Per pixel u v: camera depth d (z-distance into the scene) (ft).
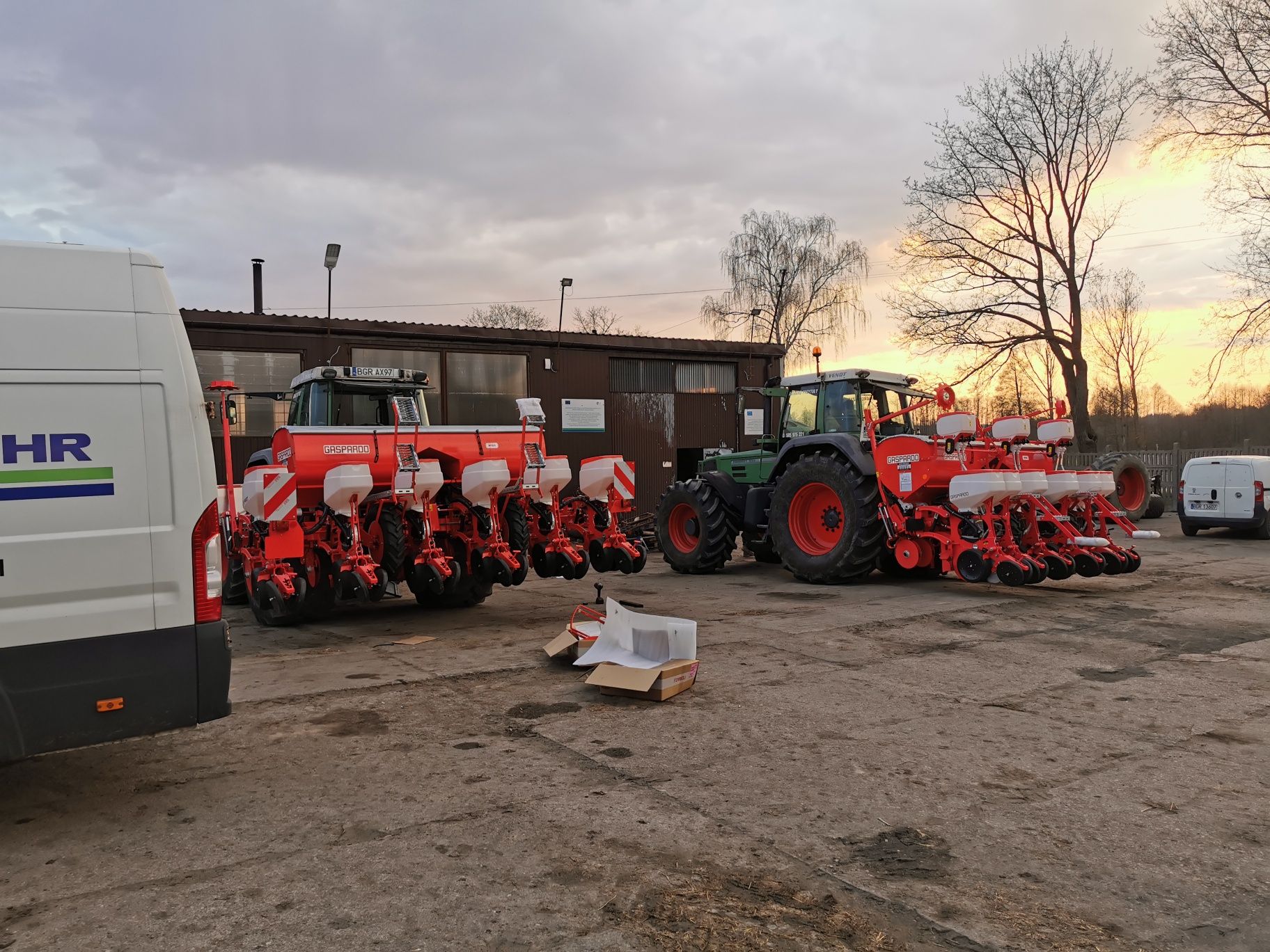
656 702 15.23
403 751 12.73
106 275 10.53
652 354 60.90
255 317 47.03
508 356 55.36
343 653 19.53
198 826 10.16
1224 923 7.89
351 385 28.96
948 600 26.00
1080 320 75.05
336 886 8.62
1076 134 72.43
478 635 21.58
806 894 8.45
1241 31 61.93
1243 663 17.90
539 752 12.63
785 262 106.93
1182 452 65.10
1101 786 11.27
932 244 77.92
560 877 8.80
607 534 23.89
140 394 10.60
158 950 7.47
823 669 17.46
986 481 24.64
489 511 22.76
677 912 8.09
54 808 10.80
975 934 7.70
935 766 12.00
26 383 9.90
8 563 9.72
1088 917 8.01
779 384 35.47
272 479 20.51
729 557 33.94
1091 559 26.76
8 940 7.65
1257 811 10.44
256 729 13.83
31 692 9.85
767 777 11.62
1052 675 16.99
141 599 10.48
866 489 28.73
